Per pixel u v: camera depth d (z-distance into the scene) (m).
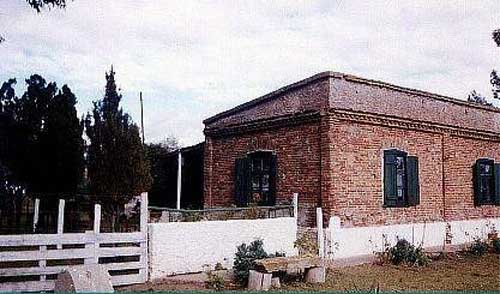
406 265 13.88
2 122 18.19
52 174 18.33
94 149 17.44
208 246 12.27
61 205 11.27
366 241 15.73
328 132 15.30
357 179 15.84
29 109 18.36
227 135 18.97
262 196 17.38
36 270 9.79
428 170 18.20
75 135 18.92
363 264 13.84
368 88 16.67
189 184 21.70
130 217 17.86
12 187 18.00
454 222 18.89
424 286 10.93
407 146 17.48
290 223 14.20
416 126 17.72
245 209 14.10
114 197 16.97
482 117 21.16
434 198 18.34
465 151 19.97
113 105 19.05
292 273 11.50
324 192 15.21
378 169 16.50
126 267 10.73
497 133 21.41
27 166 18.09
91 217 17.06
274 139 17.09
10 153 18.09
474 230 19.73
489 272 12.98
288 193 16.42
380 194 16.47
